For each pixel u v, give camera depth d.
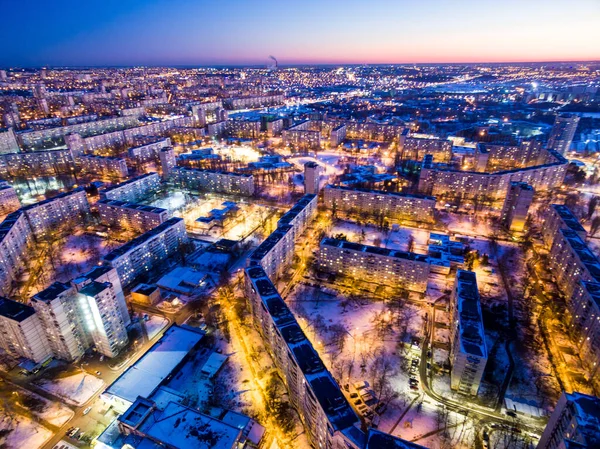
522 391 171.25
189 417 142.50
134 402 148.50
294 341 159.38
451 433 151.88
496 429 153.50
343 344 196.00
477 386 165.25
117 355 192.88
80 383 177.00
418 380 176.38
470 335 168.50
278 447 148.88
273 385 176.00
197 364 186.75
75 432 153.50
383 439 119.69
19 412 162.75
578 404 122.31
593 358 178.00
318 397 133.12
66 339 182.25
